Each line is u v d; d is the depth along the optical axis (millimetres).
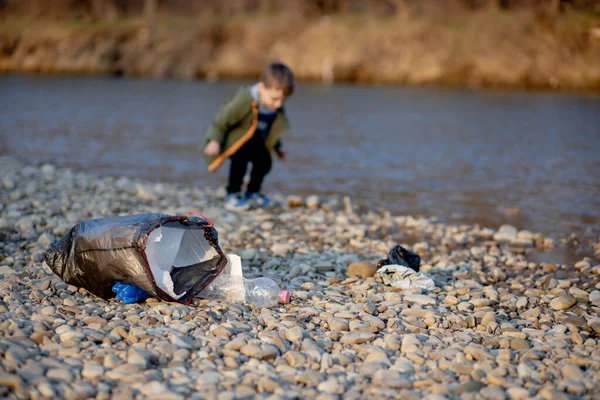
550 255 5793
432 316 4074
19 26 32844
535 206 7621
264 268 5156
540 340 3783
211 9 36188
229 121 6574
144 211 6766
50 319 3697
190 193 7906
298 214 6988
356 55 27969
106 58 30547
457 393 3113
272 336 3627
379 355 3467
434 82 26516
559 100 20578
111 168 9609
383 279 4754
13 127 13508
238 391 3006
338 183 8891
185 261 4406
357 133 13562
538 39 25891
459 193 8305
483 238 6277
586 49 25516
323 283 4777
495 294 4621
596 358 3516
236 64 30031
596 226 6750
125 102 19188
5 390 2875
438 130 14023
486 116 16484
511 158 10758
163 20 33125
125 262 3971
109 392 2959
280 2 34438
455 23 27984
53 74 30125
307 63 28906
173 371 3178
